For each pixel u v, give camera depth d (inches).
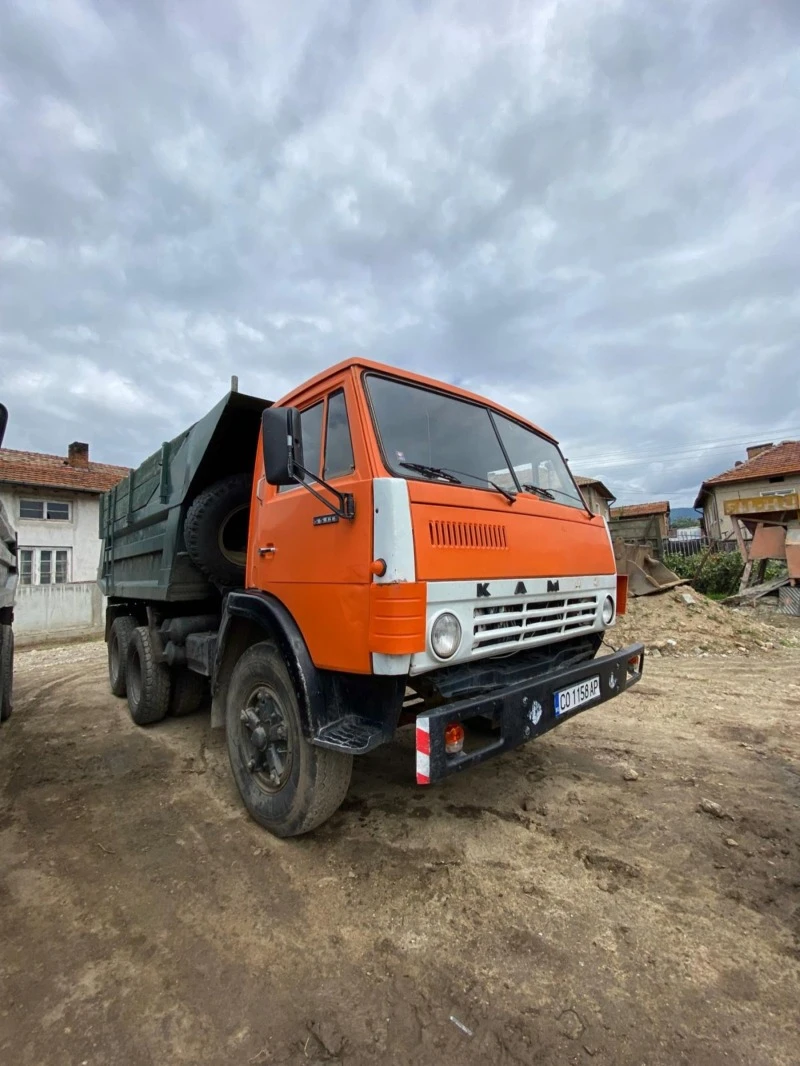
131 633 222.7
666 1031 67.6
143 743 182.7
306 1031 69.2
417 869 103.6
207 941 86.4
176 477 173.2
